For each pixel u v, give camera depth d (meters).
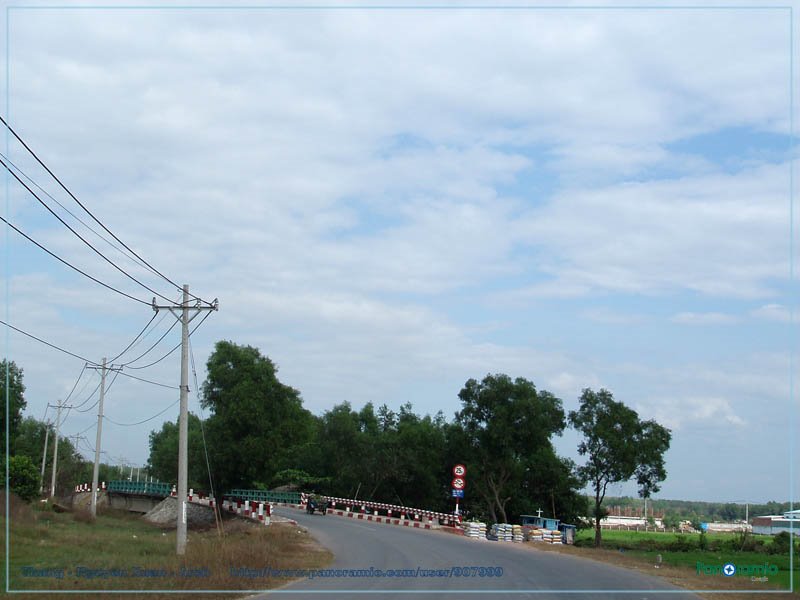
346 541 33.03
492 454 63.88
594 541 67.69
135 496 77.12
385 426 88.69
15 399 63.22
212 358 55.03
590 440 61.97
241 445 53.03
